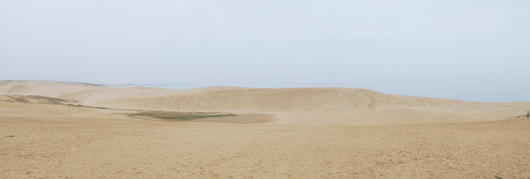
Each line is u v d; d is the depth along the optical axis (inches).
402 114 2059.5
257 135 673.6
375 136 628.7
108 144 503.5
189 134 684.7
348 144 539.2
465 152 432.5
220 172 350.0
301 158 429.1
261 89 4116.6
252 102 3735.2
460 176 319.9
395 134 649.0
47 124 760.3
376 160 410.6
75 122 888.9
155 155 432.5
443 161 389.1
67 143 492.4
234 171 355.9
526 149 426.0
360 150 482.0
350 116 1974.7
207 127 925.8
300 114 2294.5
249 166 381.1
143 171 342.3
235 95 3949.3
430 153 439.8
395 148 487.8
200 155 441.4
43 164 352.8
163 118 2102.6
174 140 579.2
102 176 314.3
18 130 603.8
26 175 305.0
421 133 645.9
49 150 431.8
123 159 399.5
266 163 398.3
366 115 2022.6
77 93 5059.1
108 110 2726.4
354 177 331.3
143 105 3929.6
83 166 353.1
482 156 402.6
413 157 419.8
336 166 382.6
